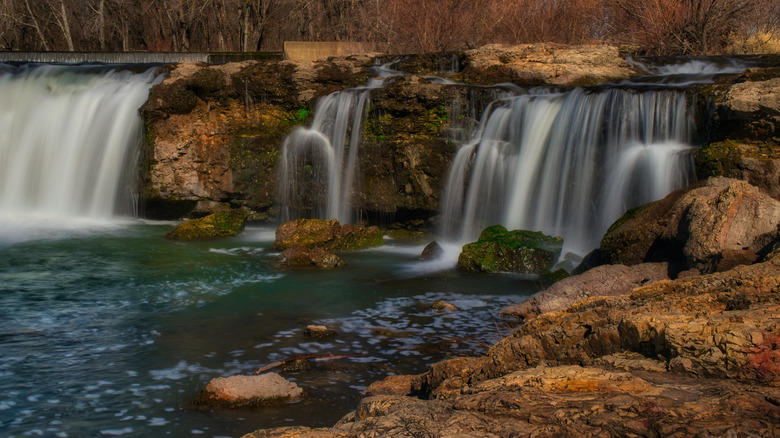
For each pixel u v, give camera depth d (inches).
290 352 308.7
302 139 669.9
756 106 446.6
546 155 564.1
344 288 433.4
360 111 648.4
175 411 241.0
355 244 564.1
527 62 691.4
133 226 657.6
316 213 673.6
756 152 443.8
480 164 594.9
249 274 471.8
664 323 152.6
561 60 681.0
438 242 595.8
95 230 629.6
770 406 120.3
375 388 224.4
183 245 571.5
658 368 146.4
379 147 636.1
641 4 958.4
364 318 365.7
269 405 245.3
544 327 185.9
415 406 139.7
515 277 460.8
